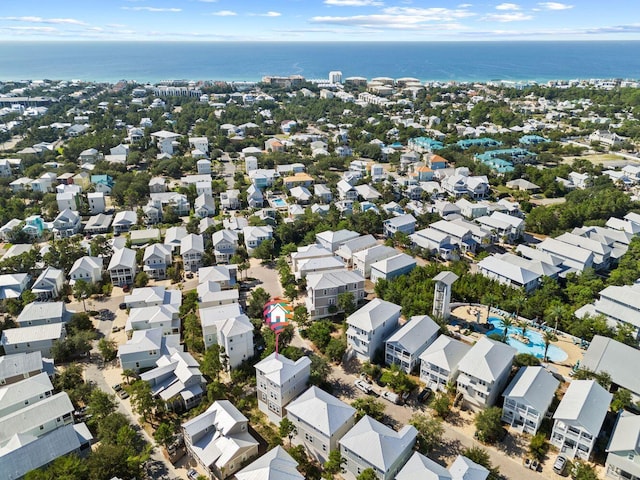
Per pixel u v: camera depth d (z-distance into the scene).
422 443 72.69
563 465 70.56
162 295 114.12
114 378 92.56
